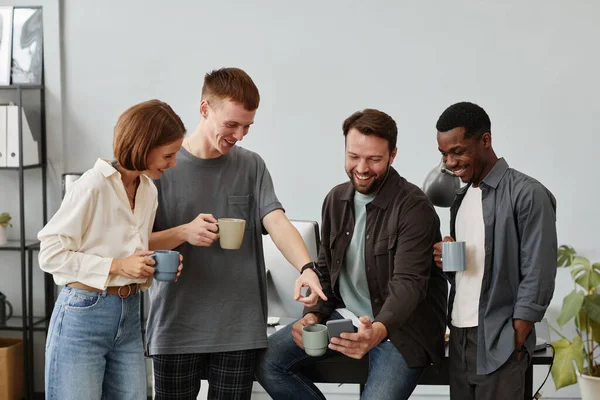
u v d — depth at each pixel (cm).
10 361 405
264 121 410
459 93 397
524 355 234
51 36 413
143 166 215
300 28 402
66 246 213
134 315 229
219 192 244
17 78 415
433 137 401
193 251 241
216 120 229
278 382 253
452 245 230
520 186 229
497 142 399
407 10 395
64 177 382
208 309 241
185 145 245
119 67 414
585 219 399
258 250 252
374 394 238
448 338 269
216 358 245
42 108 416
